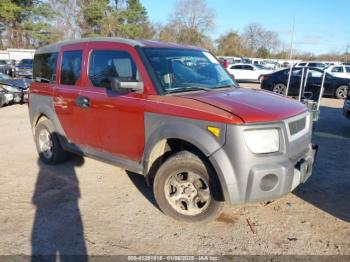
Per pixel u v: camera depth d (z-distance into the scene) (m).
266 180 3.13
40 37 48.50
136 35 54.78
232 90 4.06
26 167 5.37
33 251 3.13
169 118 3.45
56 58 5.01
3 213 3.82
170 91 3.68
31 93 5.53
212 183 3.31
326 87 15.90
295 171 3.31
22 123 9.02
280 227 3.56
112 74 4.10
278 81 16.59
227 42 71.31
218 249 3.17
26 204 4.05
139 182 4.74
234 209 3.93
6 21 48.59
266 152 3.15
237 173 3.08
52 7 52.00
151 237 3.37
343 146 6.78
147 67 3.74
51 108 5.05
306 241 3.31
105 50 4.23
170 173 3.54
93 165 5.43
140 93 3.74
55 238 3.34
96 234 3.42
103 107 4.11
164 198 3.63
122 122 3.92
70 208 3.96
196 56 4.46
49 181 4.78
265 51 70.38
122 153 4.07
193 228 3.53
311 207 4.01
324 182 4.77
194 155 3.42
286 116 3.31
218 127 3.12
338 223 3.65
